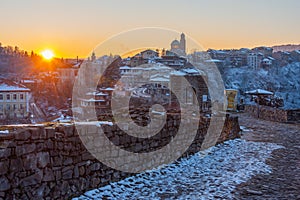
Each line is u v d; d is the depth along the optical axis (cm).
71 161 564
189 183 726
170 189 677
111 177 665
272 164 936
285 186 716
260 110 2498
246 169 865
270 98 3117
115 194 618
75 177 571
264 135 1547
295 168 891
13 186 460
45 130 515
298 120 2152
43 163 508
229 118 1369
